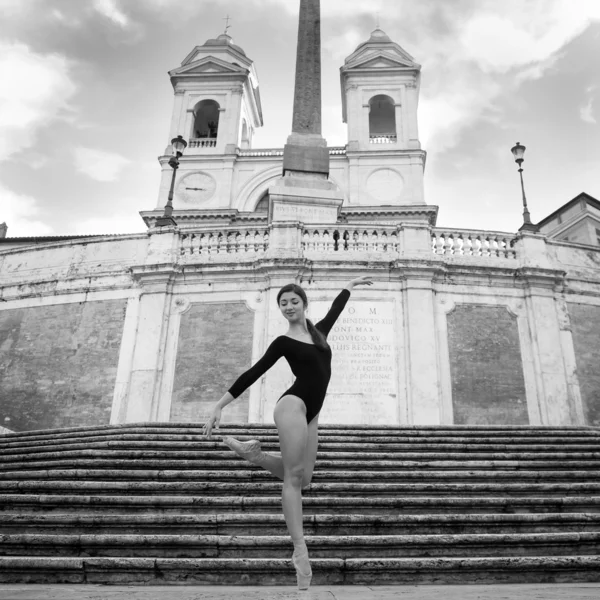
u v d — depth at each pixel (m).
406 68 40.09
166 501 6.03
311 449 3.45
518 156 19.12
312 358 3.52
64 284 17.73
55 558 4.61
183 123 39.12
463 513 6.19
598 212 32.66
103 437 9.68
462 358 15.99
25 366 16.84
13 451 9.48
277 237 17.03
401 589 3.95
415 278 16.55
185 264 16.97
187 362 16.08
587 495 6.79
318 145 22.69
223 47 41.75
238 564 4.57
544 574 4.70
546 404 15.64
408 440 9.79
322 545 5.08
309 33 25.42
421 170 37.06
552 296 16.98
